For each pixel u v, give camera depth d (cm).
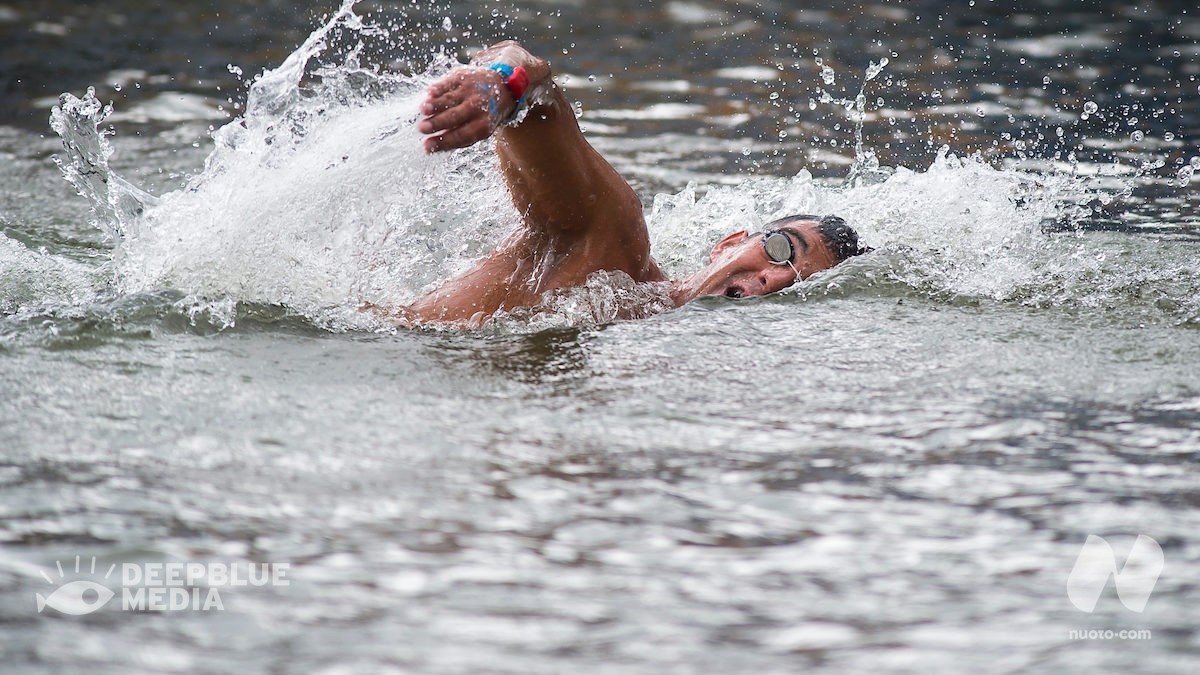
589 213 1106
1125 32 2995
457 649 555
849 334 1045
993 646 566
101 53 2820
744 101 2459
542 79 984
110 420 795
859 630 578
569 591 607
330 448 768
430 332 1051
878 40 2992
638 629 575
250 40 2959
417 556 635
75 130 1358
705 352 996
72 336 947
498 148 1077
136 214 1206
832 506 707
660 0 3538
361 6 3266
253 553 631
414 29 3066
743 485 733
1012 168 1938
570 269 1117
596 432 812
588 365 959
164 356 928
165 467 728
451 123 895
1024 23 3131
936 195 1504
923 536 672
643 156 2062
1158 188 1805
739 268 1193
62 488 693
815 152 2086
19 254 1254
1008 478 749
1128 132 2161
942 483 740
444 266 1161
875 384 923
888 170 1938
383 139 1161
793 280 1191
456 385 902
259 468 732
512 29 3138
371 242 1161
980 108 2355
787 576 627
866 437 813
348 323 1059
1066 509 706
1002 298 1163
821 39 3028
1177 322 1091
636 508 698
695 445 796
